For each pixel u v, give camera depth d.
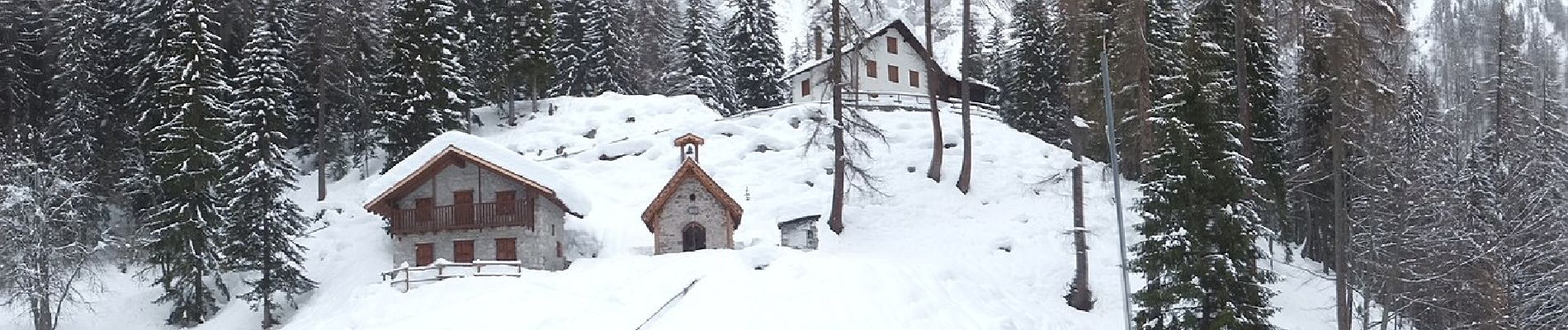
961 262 41.56
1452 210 34.59
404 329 32.38
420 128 58.06
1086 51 42.28
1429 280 33.81
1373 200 33.84
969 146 49.50
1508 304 33.88
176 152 43.50
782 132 58.41
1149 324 30.62
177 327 42.72
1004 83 76.00
